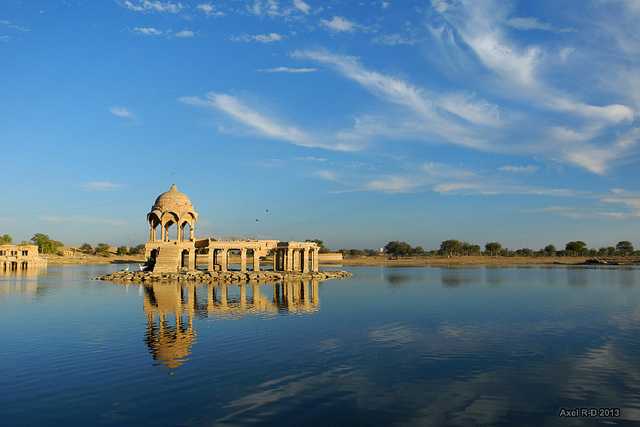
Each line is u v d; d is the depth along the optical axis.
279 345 33.19
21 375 26.05
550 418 20.41
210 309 51.25
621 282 92.94
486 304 56.50
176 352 31.11
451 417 20.41
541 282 93.12
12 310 50.31
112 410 21.05
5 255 155.00
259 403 21.88
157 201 111.50
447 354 30.92
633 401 22.38
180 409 21.16
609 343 34.41
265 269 135.62
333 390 23.69
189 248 106.56
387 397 22.75
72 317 45.44
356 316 46.34
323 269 152.25
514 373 26.69
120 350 31.61
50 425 19.53
